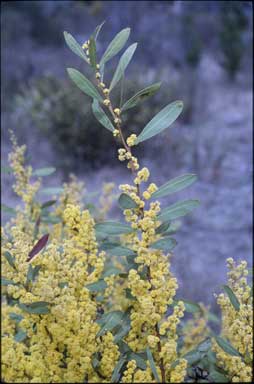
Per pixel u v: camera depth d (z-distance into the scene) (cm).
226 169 770
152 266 146
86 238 150
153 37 1429
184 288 406
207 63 1434
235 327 148
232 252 532
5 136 859
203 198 668
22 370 137
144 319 143
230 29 1335
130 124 770
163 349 138
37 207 246
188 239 561
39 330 139
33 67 1216
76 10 1464
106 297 171
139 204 143
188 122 1005
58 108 780
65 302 135
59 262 146
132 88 738
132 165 146
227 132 933
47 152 832
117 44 150
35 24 1397
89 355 140
